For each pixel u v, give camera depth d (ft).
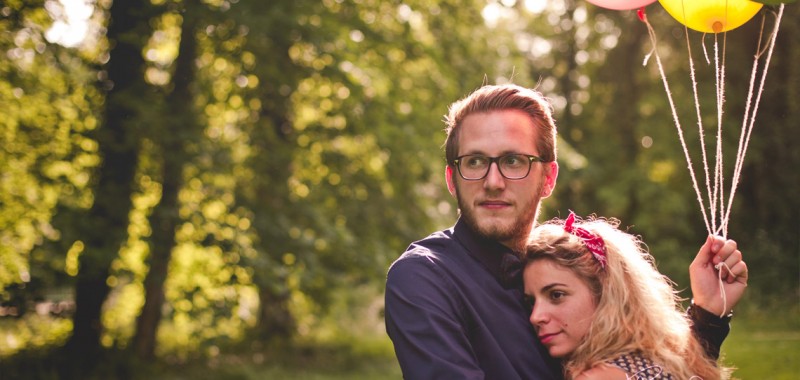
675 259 49.44
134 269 25.91
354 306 43.57
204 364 32.19
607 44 58.34
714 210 7.19
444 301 5.92
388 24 31.99
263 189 28.91
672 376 6.39
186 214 25.72
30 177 27.76
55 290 27.73
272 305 39.06
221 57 27.45
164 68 27.84
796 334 34.27
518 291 6.57
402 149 29.32
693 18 7.41
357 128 29.25
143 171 26.03
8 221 27.86
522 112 6.40
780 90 48.73
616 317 6.47
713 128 50.21
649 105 53.21
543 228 6.98
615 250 6.73
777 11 7.14
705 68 51.49
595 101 58.54
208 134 28.78
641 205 52.49
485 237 6.35
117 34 25.94
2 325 31.53
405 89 31.12
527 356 6.22
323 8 28.04
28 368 27.61
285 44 26.84
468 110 6.46
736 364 26.91
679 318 6.94
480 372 5.68
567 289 6.50
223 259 25.81
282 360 34.86
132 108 25.20
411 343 5.77
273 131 29.63
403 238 31.48
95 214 25.41
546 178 6.53
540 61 59.21
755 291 43.93
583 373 6.33
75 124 26.11
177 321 26.86
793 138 49.83
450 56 33.12
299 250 27.53
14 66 26.08
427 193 33.24
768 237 49.39
